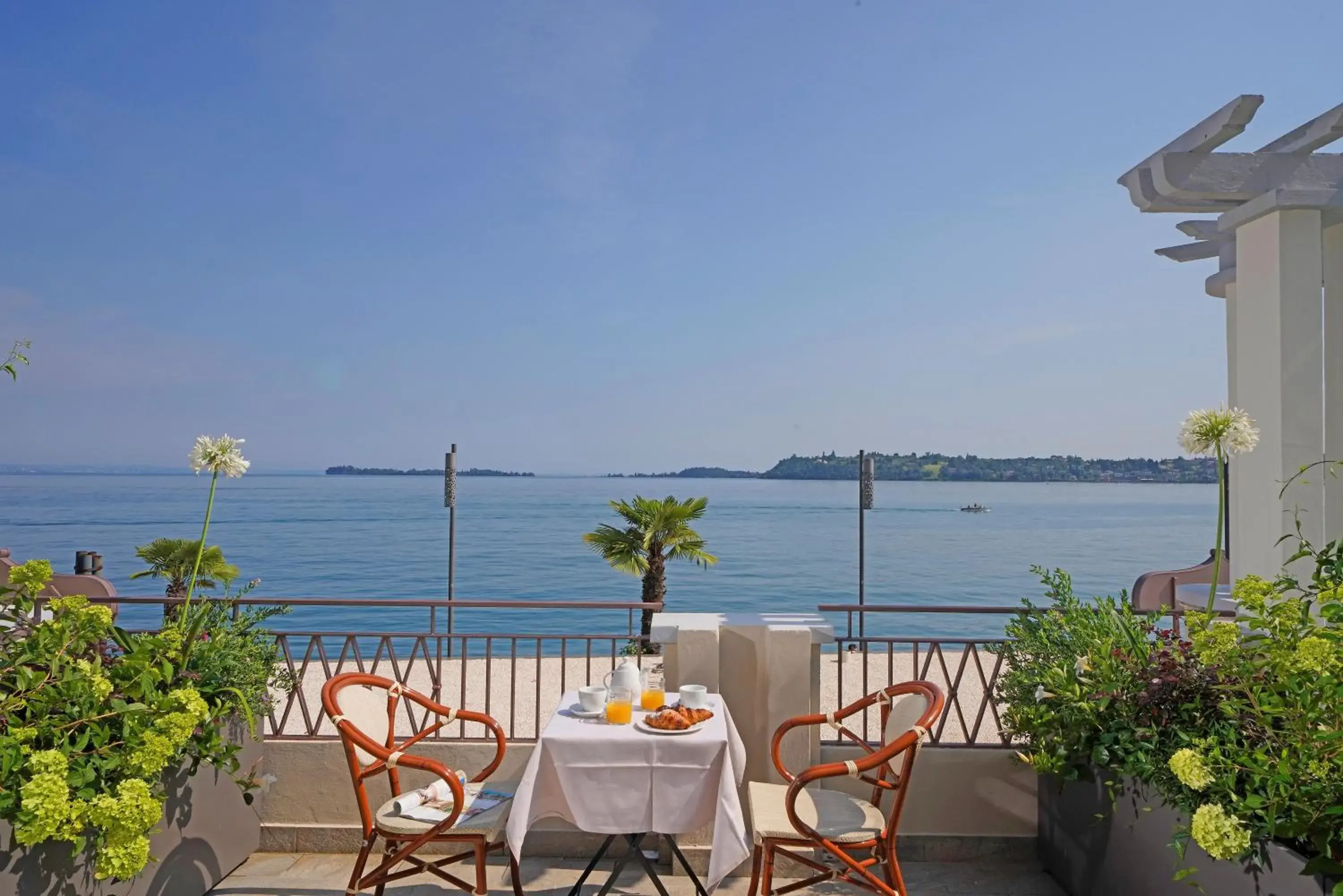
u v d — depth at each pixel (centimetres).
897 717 325
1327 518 510
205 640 363
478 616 2102
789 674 388
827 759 400
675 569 2800
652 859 381
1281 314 390
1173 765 232
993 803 389
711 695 365
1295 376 390
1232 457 446
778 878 370
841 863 321
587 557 3112
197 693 296
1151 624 351
